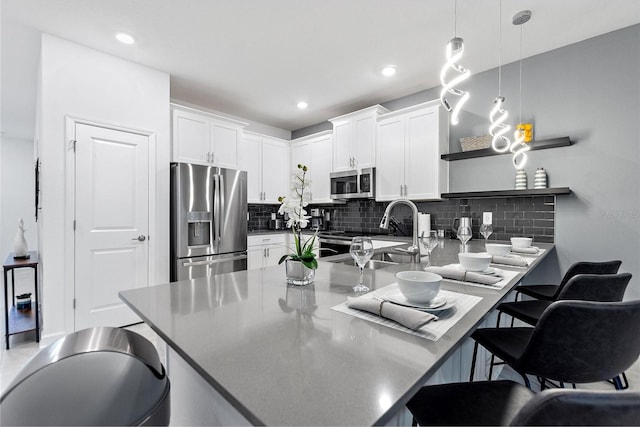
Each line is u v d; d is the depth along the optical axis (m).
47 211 2.35
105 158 2.63
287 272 1.18
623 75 2.38
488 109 3.07
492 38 2.51
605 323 0.84
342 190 3.95
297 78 3.24
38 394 0.59
